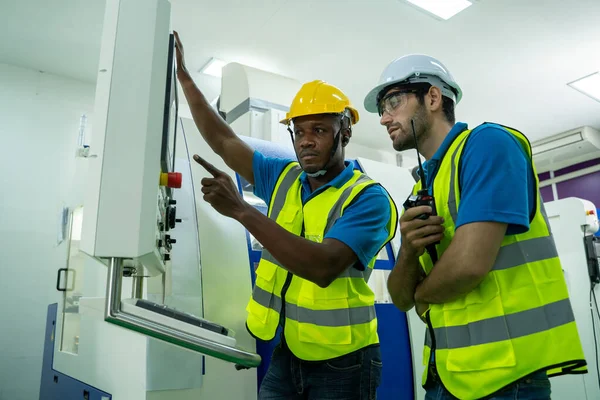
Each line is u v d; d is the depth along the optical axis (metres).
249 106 2.64
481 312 0.93
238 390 1.59
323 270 1.13
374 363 1.35
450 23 4.19
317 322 1.29
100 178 0.83
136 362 1.50
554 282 0.93
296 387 1.32
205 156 1.89
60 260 2.79
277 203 1.51
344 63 4.87
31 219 4.40
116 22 0.91
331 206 1.37
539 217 0.98
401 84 1.14
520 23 4.18
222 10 3.99
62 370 2.31
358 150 6.85
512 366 0.87
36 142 4.59
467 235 0.89
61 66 4.69
